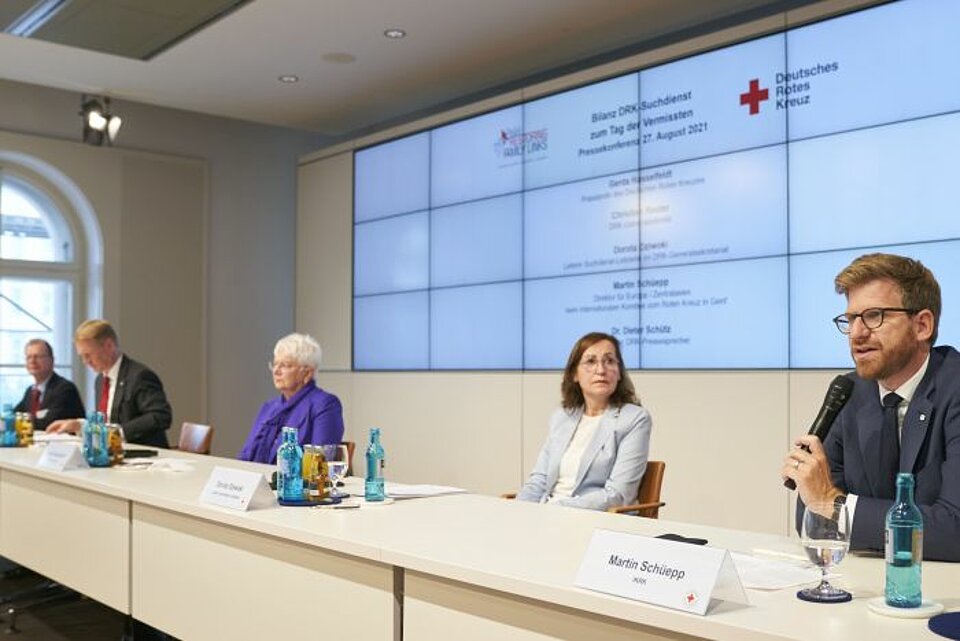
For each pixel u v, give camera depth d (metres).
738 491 4.57
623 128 5.19
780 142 4.48
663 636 1.44
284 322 7.91
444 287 6.24
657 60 5.00
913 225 4.00
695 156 4.83
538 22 5.19
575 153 5.44
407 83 6.27
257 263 7.77
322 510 2.43
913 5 4.02
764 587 1.56
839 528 1.49
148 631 3.98
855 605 1.45
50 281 6.89
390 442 6.54
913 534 1.41
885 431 1.99
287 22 5.13
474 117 6.05
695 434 4.76
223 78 6.11
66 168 6.76
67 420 4.96
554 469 3.32
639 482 3.19
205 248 7.45
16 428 4.28
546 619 1.62
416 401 6.36
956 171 3.87
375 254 6.76
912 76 4.02
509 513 2.39
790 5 4.91
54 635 3.98
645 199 5.07
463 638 1.77
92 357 4.89
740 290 4.62
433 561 1.80
